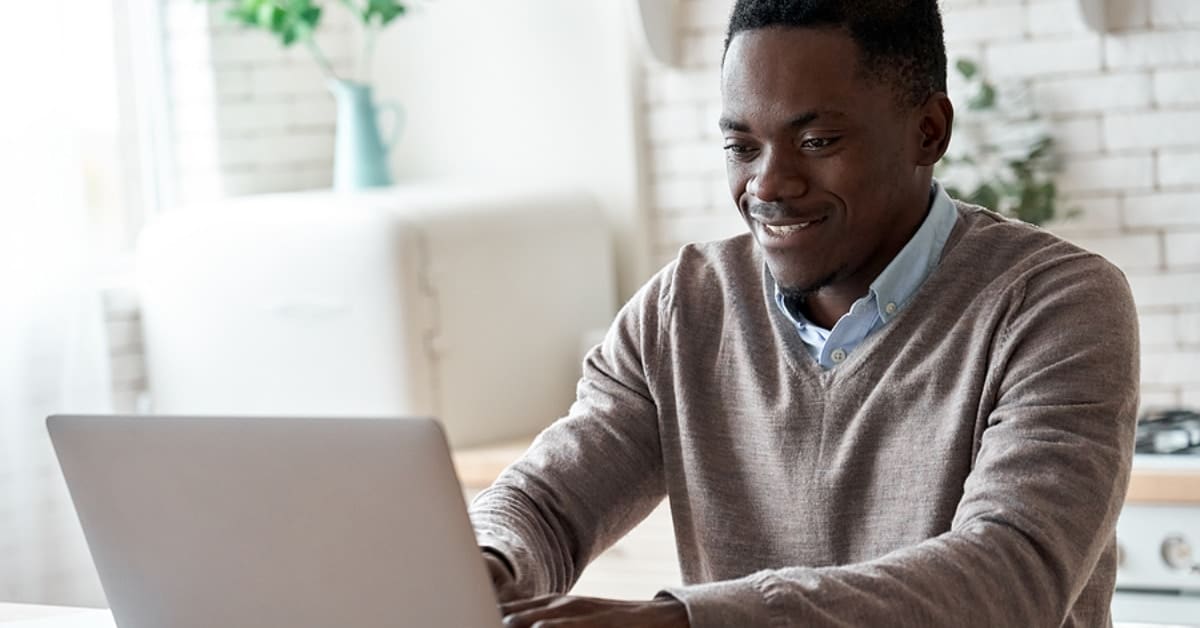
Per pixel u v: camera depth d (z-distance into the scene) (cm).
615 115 403
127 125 430
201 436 147
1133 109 348
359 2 440
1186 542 292
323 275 366
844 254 183
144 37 431
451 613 141
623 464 205
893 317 187
